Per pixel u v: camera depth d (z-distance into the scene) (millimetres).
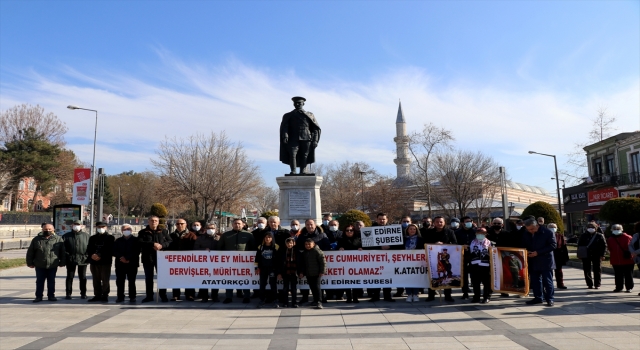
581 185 44562
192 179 44531
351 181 63250
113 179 96000
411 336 7199
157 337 7336
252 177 49656
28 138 49906
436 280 10445
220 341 7039
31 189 63062
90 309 9992
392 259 10797
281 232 10836
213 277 10945
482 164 51312
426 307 9844
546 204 21656
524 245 10211
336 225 12211
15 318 8977
